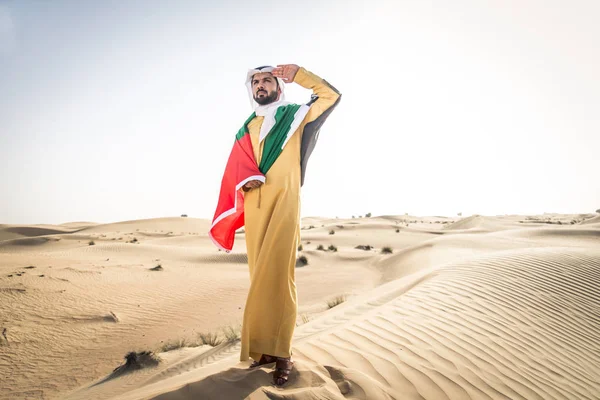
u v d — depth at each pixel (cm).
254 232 289
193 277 2117
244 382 255
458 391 318
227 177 316
